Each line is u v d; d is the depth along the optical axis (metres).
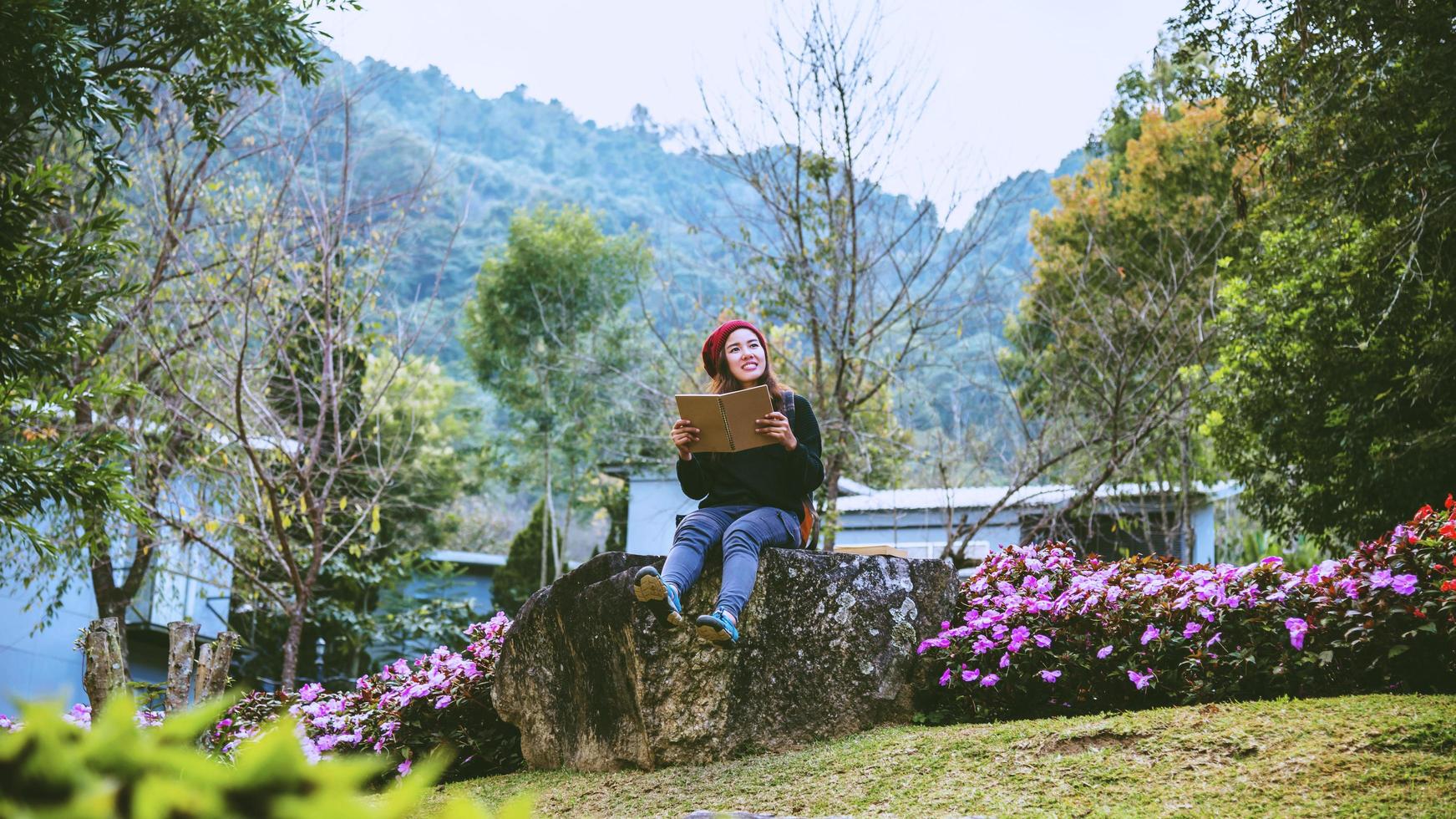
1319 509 11.79
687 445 4.89
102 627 4.79
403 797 0.97
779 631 5.17
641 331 24.31
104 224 7.87
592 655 5.29
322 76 9.11
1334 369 10.89
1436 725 3.65
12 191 7.39
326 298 11.90
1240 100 9.55
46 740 0.98
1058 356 15.30
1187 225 17.11
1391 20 8.70
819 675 5.21
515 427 28.03
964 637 5.50
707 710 5.00
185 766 1.01
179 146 12.62
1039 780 3.89
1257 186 12.71
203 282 12.62
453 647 19.67
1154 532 17.22
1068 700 5.34
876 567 5.51
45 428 9.91
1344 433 11.11
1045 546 6.72
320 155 13.10
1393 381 10.46
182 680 4.91
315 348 14.20
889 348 13.91
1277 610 4.98
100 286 8.85
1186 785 3.61
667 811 4.31
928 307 13.27
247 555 13.85
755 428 4.82
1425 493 10.55
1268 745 3.78
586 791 4.79
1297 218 10.70
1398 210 9.55
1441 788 3.24
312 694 6.86
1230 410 12.09
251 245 12.42
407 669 6.92
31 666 13.84
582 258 26.77
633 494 23.02
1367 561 5.04
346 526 17.25
